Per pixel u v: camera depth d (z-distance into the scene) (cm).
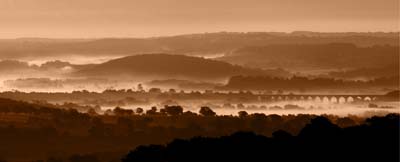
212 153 17450
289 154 16750
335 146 16475
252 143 17562
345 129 17212
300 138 17338
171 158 17788
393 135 16388
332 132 17012
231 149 17488
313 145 16800
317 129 17275
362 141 16412
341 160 16062
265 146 17362
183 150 17912
